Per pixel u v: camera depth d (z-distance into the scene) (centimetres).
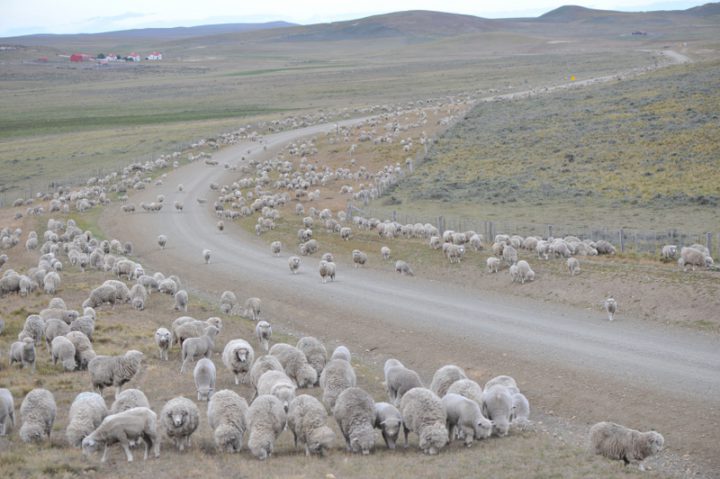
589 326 3509
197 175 10175
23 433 2030
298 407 2072
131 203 8581
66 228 7144
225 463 1931
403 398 2142
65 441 2072
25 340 2794
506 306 3975
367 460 1964
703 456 2208
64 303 3788
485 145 9888
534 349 3234
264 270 5203
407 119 12731
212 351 3080
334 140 11519
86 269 5344
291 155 10981
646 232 5347
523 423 2327
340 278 4853
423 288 4481
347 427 2064
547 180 7881
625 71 18650
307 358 2830
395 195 7975
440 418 2067
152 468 1866
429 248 5266
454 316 3831
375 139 10925
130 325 3641
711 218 5788
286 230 6550
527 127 10544
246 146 12269
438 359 3275
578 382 2834
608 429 2027
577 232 5472
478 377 3023
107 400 2492
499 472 1855
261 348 3341
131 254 6000
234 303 4247
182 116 17950
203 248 6097
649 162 7906
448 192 7819
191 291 4775
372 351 3488
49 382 2648
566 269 4347
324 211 6888
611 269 4194
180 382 2739
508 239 5038
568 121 10431
